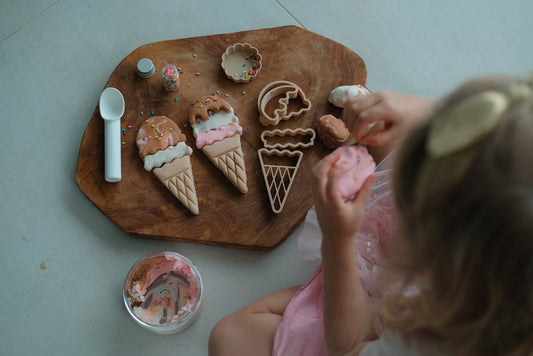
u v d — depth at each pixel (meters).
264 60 1.16
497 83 0.40
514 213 0.36
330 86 1.15
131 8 1.30
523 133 0.36
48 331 1.11
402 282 0.62
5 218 1.16
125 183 1.09
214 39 1.18
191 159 1.11
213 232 1.08
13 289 1.12
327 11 1.36
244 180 1.08
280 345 0.91
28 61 1.25
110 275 1.14
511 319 0.44
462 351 0.52
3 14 1.28
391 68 1.34
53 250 1.15
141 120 1.12
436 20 1.38
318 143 1.11
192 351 1.11
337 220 0.69
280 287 1.15
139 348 1.11
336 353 0.78
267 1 1.34
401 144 0.47
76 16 1.28
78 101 1.23
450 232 0.41
